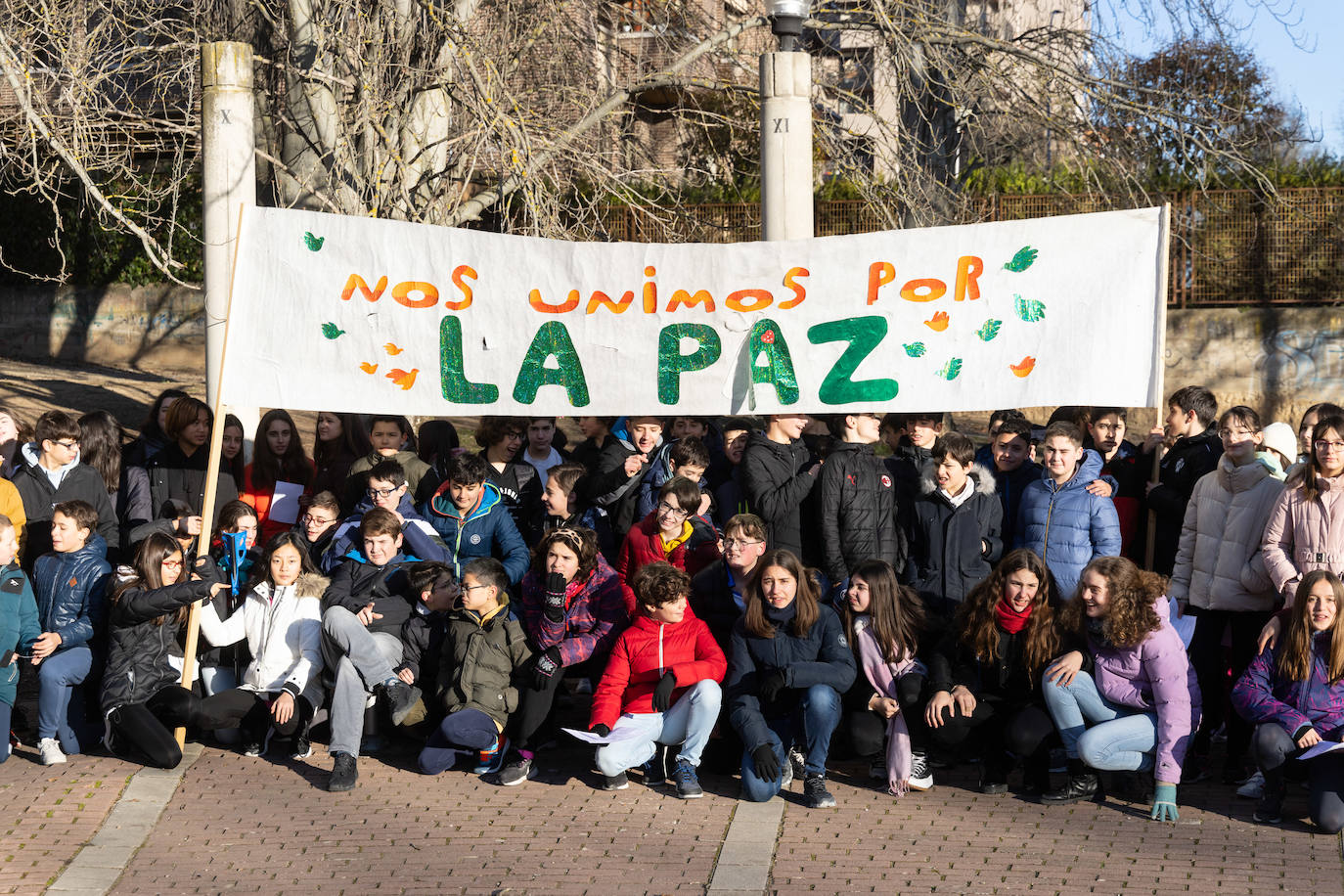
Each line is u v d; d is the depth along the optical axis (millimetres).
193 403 7762
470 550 7129
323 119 12672
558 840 5715
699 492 6676
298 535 6863
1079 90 14305
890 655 6242
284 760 6727
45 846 5641
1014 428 7152
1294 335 17484
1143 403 6578
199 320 20812
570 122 13836
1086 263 6664
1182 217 17750
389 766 6680
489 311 7137
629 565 7039
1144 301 6594
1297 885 5137
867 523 6805
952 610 6684
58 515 6715
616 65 15688
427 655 6727
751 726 6098
